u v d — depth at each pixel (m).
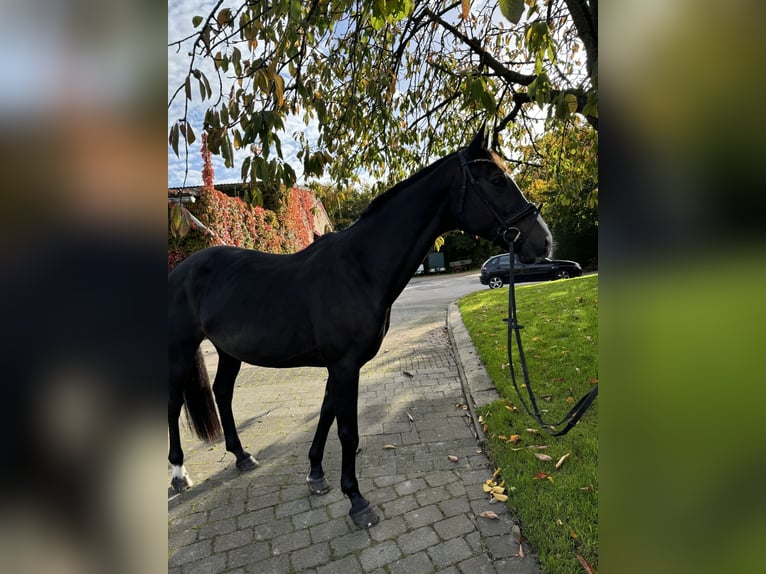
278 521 2.17
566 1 2.08
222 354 2.82
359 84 3.21
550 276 14.02
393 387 4.18
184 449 3.16
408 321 8.32
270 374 5.24
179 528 2.17
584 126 3.79
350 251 2.05
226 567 1.87
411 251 2.01
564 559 1.69
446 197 2.00
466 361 4.61
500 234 1.92
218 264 2.46
